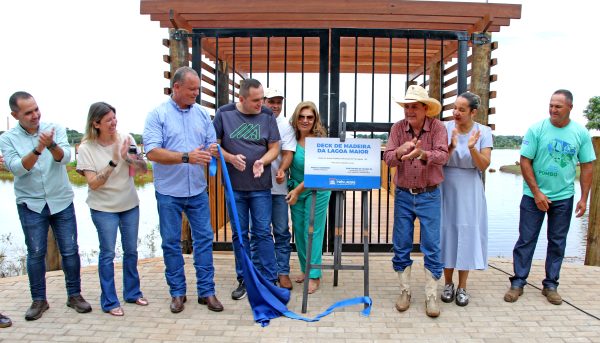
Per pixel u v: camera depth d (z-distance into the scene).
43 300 3.60
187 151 3.58
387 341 3.19
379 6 4.96
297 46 6.26
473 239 3.74
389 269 4.78
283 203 4.12
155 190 3.65
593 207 5.16
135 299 3.81
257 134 3.81
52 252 4.88
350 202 9.55
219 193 6.09
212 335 3.27
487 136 3.77
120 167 3.59
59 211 3.54
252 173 3.83
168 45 4.99
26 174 3.40
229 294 4.06
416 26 5.46
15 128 3.42
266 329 3.37
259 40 6.00
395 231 3.78
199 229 3.71
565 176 3.84
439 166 3.62
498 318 3.59
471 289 4.22
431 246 3.63
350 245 5.00
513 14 4.97
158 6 4.94
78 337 3.22
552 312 3.71
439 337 3.26
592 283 4.41
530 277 4.58
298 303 3.88
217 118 3.90
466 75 4.91
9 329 3.33
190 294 4.05
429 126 3.61
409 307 3.79
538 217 3.96
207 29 4.86
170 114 3.58
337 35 4.77
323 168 3.77
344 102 3.76
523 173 3.95
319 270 4.16
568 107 3.71
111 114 3.47
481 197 3.81
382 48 6.38
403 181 3.65
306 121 4.01
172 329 3.36
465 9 4.96
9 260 8.36
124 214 3.69
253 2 4.95
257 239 3.95
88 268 4.70
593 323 3.50
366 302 3.71
